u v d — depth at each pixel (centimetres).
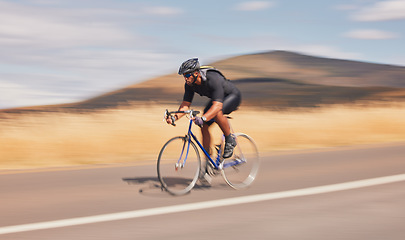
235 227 473
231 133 663
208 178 661
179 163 626
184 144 633
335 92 4616
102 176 741
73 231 459
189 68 614
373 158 904
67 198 594
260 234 452
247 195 609
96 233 453
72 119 1383
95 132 1194
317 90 4944
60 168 818
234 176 677
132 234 450
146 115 1469
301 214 517
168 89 5531
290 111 1778
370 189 634
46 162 927
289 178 720
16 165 896
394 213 519
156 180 711
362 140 1248
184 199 588
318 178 716
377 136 1308
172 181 622
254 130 1309
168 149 622
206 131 660
